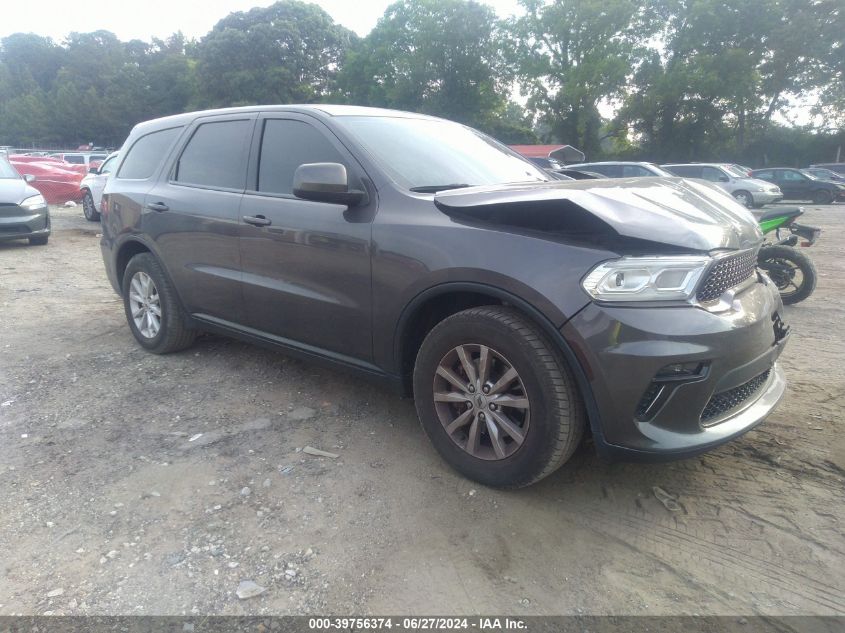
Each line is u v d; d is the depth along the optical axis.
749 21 35.94
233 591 2.18
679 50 37.75
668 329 2.29
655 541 2.47
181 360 4.47
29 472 2.92
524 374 2.49
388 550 2.40
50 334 5.10
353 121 3.43
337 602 2.14
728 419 2.59
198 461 3.04
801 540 2.46
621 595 2.19
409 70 41.38
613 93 37.59
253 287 3.62
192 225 3.97
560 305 2.37
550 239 2.48
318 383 4.03
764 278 2.99
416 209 2.88
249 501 2.71
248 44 51.12
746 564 2.33
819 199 24.27
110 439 3.26
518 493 2.77
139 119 71.31
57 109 71.69
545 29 37.12
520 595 2.18
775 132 40.00
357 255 3.03
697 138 38.44
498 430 2.68
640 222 2.38
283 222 3.38
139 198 4.43
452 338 2.72
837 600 2.15
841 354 4.73
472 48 41.22
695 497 2.75
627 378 2.31
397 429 3.39
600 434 2.43
